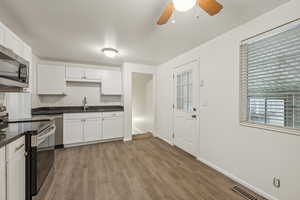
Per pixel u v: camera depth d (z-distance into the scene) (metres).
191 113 2.79
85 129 3.34
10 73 1.41
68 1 1.41
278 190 1.47
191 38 2.28
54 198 1.57
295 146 1.35
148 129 4.66
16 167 1.21
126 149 3.13
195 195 1.65
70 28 1.96
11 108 2.01
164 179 1.97
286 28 1.43
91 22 1.80
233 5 1.46
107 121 3.60
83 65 3.90
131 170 2.21
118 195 1.63
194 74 2.71
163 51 2.89
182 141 3.07
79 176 2.02
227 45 2.04
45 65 3.24
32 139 1.38
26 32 2.07
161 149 3.14
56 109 3.54
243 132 1.83
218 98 2.19
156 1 1.40
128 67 3.79
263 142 1.61
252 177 1.72
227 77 2.04
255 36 1.69
